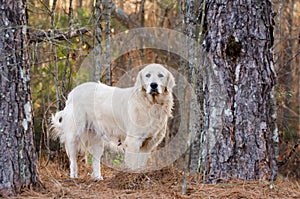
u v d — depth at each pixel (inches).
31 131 190.1
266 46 209.9
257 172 204.7
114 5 477.1
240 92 206.4
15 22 181.3
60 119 284.2
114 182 217.8
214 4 211.0
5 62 179.0
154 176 218.2
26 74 186.7
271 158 208.7
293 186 203.2
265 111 207.9
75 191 199.5
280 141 406.3
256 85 206.5
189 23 298.8
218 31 209.2
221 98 208.2
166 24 531.2
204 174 211.5
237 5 207.0
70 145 265.0
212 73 210.5
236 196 184.2
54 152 301.3
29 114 188.2
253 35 206.7
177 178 216.1
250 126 205.5
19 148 183.8
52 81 387.2
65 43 359.9
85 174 276.4
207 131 213.8
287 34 533.6
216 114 209.0
